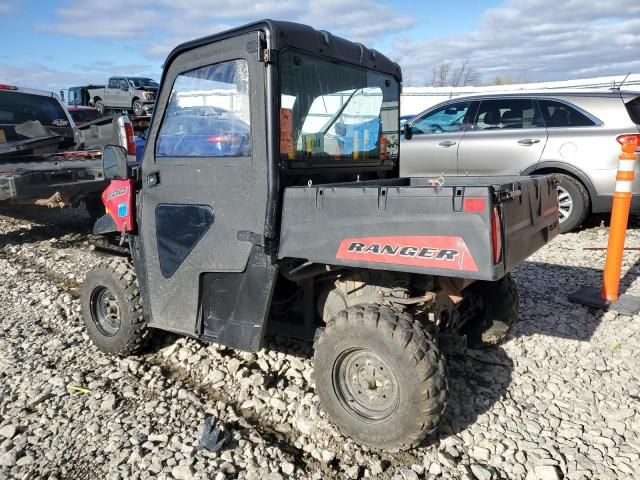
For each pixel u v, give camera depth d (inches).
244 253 120.3
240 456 112.9
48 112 361.7
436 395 103.3
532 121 285.4
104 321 162.4
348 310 112.7
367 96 148.0
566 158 273.4
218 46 119.3
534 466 109.0
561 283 215.3
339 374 115.3
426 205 100.0
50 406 133.5
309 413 128.0
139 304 150.5
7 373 150.6
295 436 122.0
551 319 180.1
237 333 124.9
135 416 128.4
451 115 310.7
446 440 117.7
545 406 130.7
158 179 134.6
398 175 167.6
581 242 274.4
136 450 114.3
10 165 289.9
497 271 95.4
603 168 265.6
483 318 155.4
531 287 211.5
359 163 147.3
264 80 112.3
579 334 169.3
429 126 318.3
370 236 105.4
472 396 135.1
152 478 106.8
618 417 125.1
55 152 345.1
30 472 109.5
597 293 196.2
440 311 126.9
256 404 133.0
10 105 340.5
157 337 167.6
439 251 98.7
